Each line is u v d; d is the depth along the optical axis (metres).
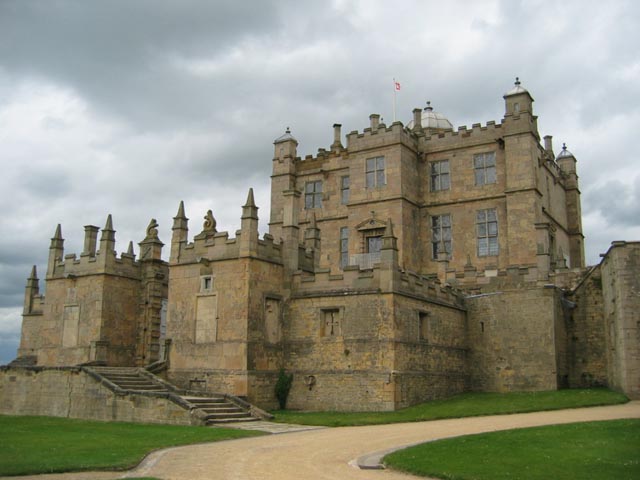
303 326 36.59
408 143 51.59
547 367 38.19
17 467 17.41
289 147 57.84
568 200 57.81
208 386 35.62
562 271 42.34
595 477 15.59
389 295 34.06
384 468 17.73
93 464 17.97
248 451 20.67
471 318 41.22
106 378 33.62
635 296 33.81
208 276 36.97
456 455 18.62
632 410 28.20
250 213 36.22
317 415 32.12
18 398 36.62
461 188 50.81
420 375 35.34
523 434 21.41
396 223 49.59
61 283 45.97
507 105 49.00
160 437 23.97
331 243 54.59
